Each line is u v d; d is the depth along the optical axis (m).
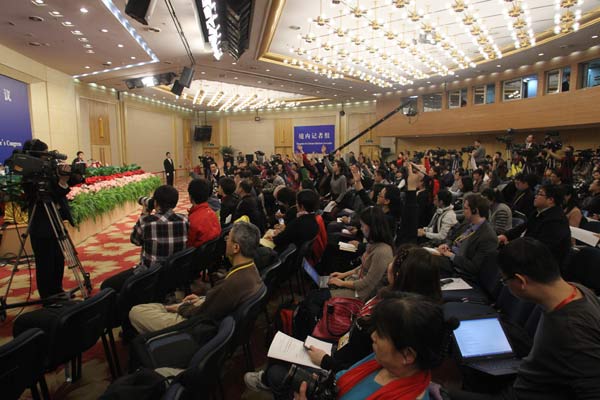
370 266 2.76
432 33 9.48
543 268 1.33
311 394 1.35
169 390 1.38
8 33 8.51
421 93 18.14
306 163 9.30
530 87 13.84
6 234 5.54
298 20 9.45
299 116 24.30
